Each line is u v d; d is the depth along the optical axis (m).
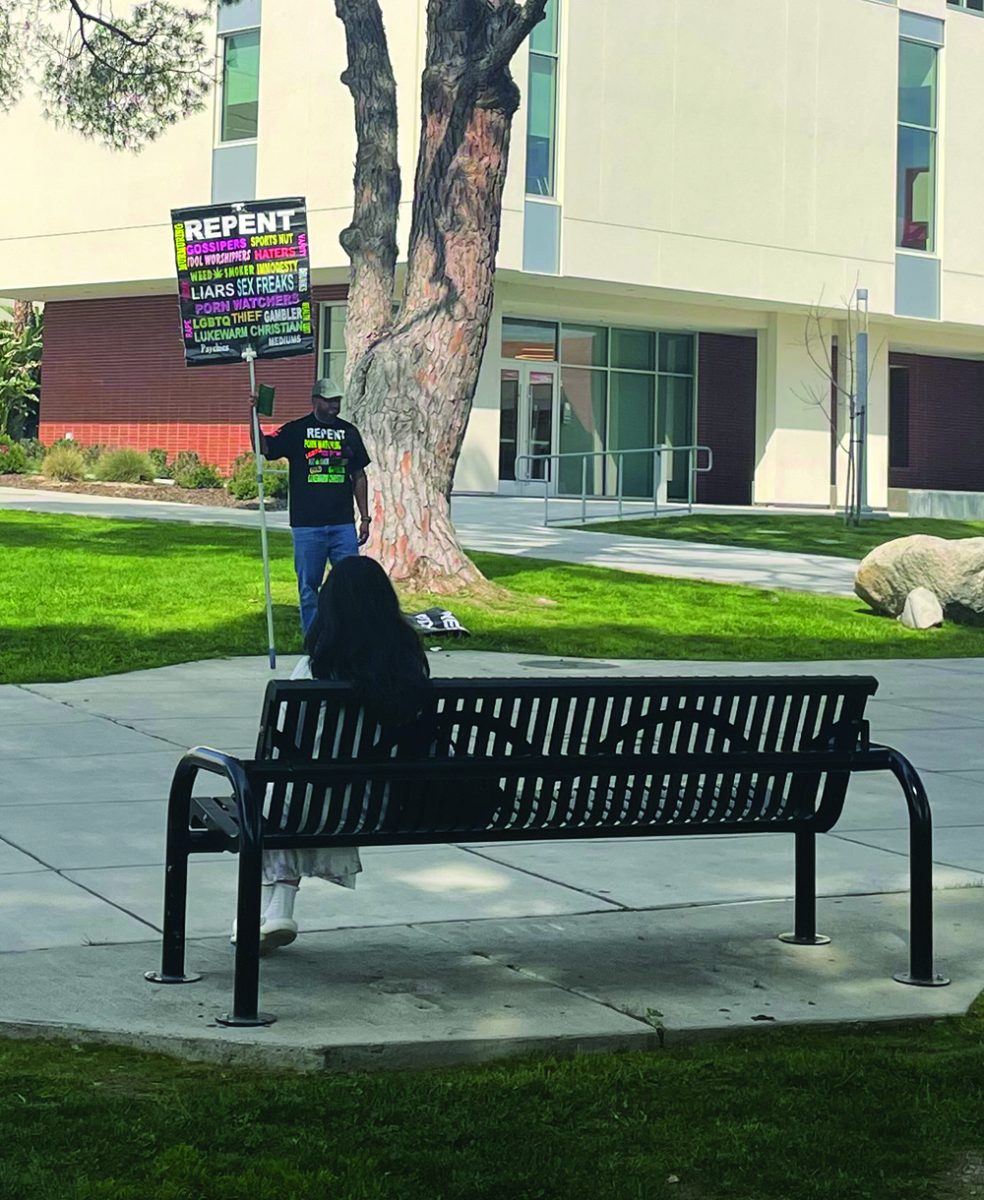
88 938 6.16
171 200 36.38
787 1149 4.46
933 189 40.53
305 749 5.61
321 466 13.79
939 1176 4.34
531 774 5.84
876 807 9.32
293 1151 4.29
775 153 37.22
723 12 36.09
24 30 25.75
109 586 18.08
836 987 5.94
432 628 15.92
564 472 38.72
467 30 18.20
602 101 34.28
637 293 36.31
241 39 35.09
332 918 6.61
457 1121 4.54
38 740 10.48
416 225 18.50
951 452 46.06
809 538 28.50
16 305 47.16
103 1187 3.99
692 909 6.97
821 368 40.59
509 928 6.57
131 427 40.28
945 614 19.05
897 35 39.25
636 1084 4.95
